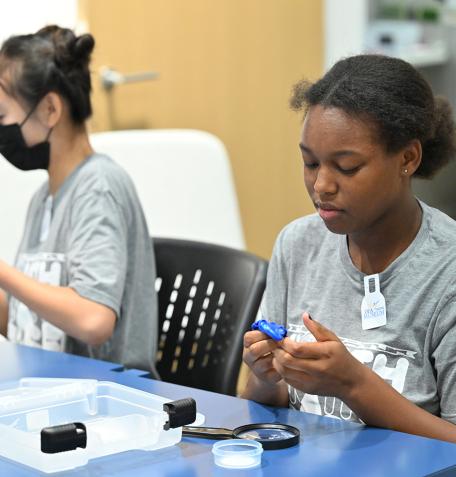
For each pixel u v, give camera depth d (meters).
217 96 4.15
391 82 1.50
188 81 4.11
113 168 2.38
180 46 4.08
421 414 1.48
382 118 1.47
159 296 2.50
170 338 2.46
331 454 1.35
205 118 4.15
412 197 1.62
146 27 4.01
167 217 3.61
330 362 1.43
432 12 4.39
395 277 1.61
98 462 1.32
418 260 1.60
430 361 1.58
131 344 2.36
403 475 1.25
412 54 4.39
